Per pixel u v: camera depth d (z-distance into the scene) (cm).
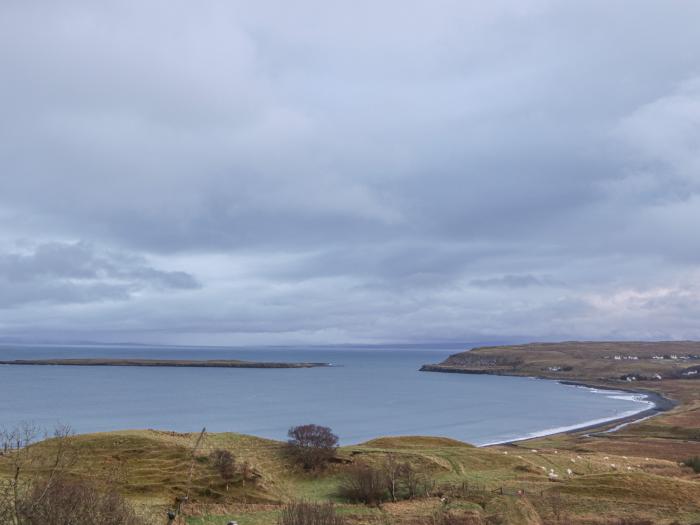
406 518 3944
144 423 13000
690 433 12088
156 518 3080
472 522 3900
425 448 7300
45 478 2338
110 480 3266
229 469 4972
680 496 4603
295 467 5675
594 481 5006
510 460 6444
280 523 2919
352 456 6066
